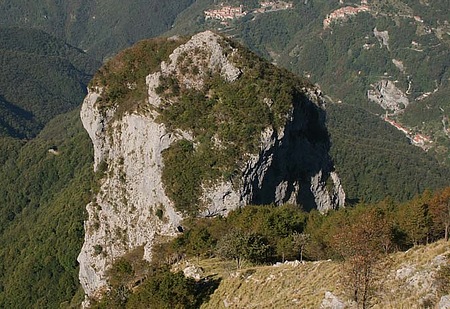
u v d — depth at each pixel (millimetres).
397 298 58000
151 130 116938
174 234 111000
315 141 129750
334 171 136875
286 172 120562
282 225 94750
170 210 112500
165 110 117812
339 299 59875
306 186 127188
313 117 129250
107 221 124375
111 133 125938
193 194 111812
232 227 97500
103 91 129375
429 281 58125
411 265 63031
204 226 106312
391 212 92250
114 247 120750
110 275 109812
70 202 179125
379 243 61875
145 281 87062
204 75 121250
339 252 66938
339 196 134750
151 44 132500
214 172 111562
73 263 154500
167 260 102688
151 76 123000
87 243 126938
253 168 112188
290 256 88938
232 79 119875
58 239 162750
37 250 168000
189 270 88500
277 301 69562
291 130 118750
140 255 112750
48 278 157750
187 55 123500
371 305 57969
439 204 80938
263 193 116250
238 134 112875
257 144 112375
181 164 113625
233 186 110500
